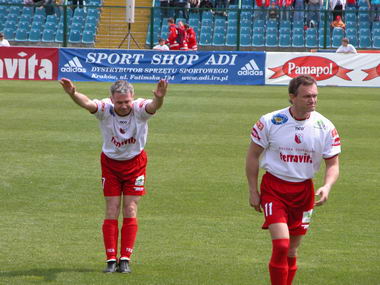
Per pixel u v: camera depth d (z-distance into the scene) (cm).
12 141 4675
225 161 4156
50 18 11825
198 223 2858
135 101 2178
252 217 2969
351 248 2541
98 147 4522
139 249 2484
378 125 5738
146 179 3644
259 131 1923
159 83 2105
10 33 11775
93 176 3688
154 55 9256
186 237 2652
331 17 11644
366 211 3092
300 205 1923
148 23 11944
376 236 2705
